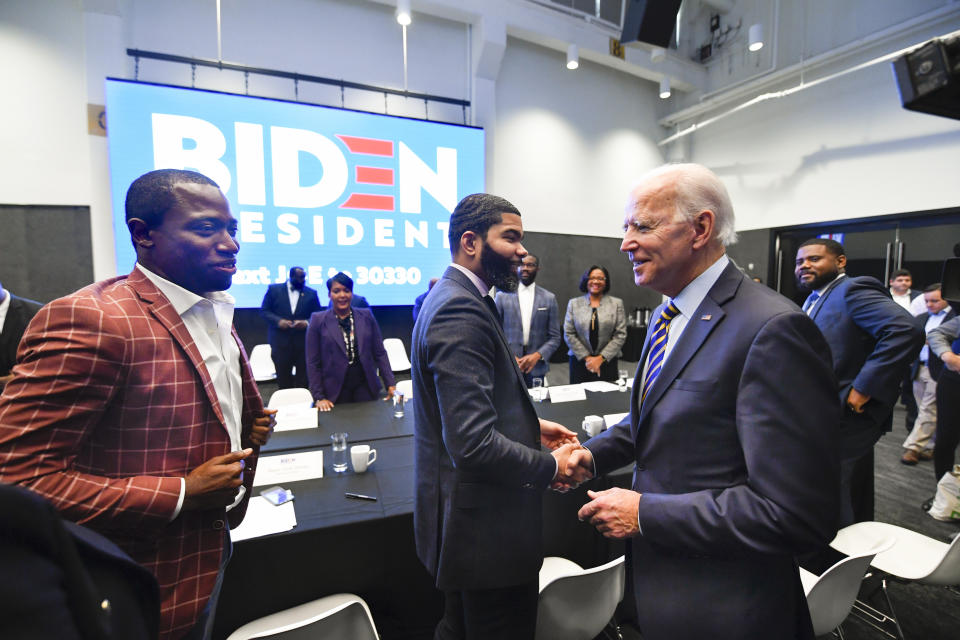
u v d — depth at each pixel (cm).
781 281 537
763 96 486
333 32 424
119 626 40
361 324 254
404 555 137
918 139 407
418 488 99
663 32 229
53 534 32
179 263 76
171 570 73
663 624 73
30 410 59
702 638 70
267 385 407
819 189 484
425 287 461
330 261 421
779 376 63
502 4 466
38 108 348
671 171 77
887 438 345
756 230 549
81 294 68
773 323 65
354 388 255
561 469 94
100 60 347
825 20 469
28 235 351
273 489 134
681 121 628
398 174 440
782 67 509
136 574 43
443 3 437
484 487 91
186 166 365
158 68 368
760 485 61
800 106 496
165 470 71
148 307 73
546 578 136
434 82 469
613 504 74
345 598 127
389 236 441
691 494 69
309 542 127
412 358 102
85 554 40
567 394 251
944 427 241
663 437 75
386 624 138
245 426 99
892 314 175
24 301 195
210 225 76
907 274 390
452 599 106
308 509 127
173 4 371
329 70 425
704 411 70
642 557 78
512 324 332
